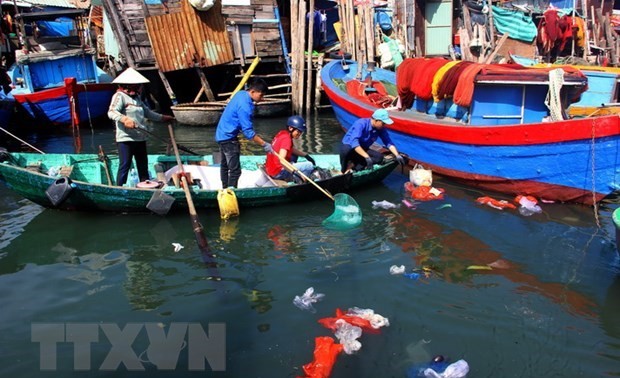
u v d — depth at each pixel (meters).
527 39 19.66
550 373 3.65
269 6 16.36
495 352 3.87
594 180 6.45
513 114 7.58
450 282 4.90
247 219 6.48
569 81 6.89
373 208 6.89
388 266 5.21
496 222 6.39
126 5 14.47
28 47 15.16
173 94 14.92
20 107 13.25
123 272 5.11
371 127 7.81
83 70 14.91
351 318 4.20
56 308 4.46
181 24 14.84
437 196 7.32
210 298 4.61
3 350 3.87
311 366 3.67
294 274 5.04
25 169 6.30
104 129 14.12
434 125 8.02
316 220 6.46
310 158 7.73
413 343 3.96
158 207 6.24
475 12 19.05
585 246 5.70
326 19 19.88
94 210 6.63
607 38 21.17
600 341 4.01
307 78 15.97
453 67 8.04
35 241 5.85
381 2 19.70
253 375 3.61
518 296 4.66
